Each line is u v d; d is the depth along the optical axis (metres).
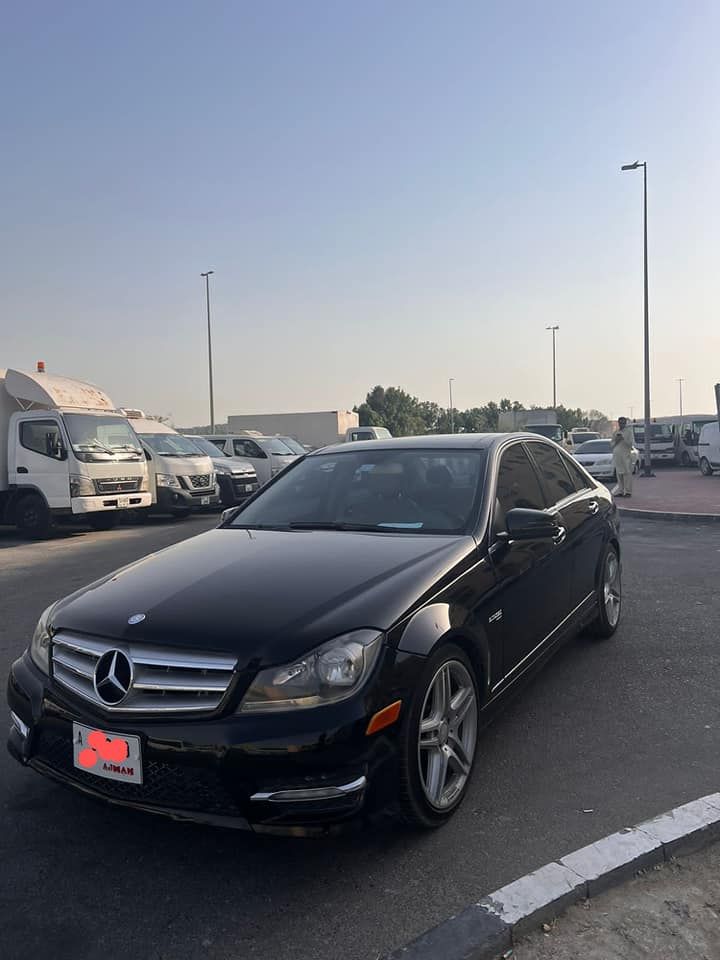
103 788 2.99
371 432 34.31
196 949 2.57
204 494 16.47
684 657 5.52
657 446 30.72
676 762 3.86
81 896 2.87
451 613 3.34
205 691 2.86
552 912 2.66
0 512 14.02
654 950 2.49
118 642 3.04
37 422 13.59
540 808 3.42
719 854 3.03
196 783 2.81
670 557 9.63
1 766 3.99
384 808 2.90
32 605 7.97
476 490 4.23
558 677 5.15
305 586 3.28
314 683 2.83
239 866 3.03
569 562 4.96
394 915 2.70
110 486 13.97
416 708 3.04
